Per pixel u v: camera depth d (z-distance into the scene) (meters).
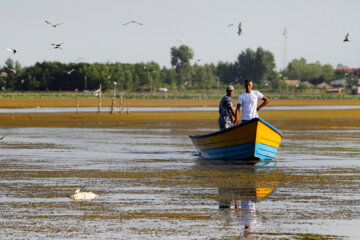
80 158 80.31
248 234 37.97
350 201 48.44
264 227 39.69
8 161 76.38
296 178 61.38
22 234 37.91
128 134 127.31
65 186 56.03
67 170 67.69
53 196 50.69
